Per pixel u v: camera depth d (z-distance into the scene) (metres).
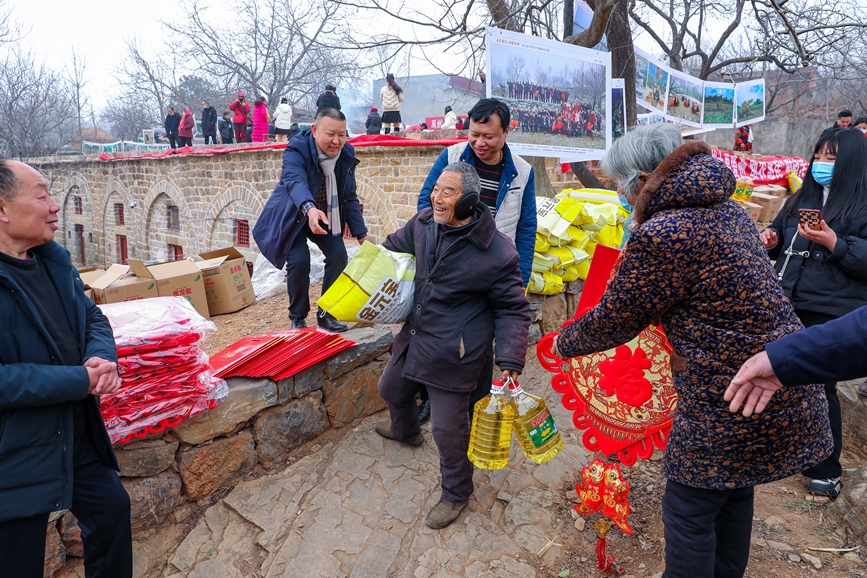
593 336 2.05
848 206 2.86
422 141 9.62
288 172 3.77
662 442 2.48
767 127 22.38
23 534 1.93
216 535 2.91
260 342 3.39
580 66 4.99
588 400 2.62
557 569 2.73
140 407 2.74
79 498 2.16
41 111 24.28
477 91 9.38
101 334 2.20
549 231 4.54
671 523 2.06
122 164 19.44
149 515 2.87
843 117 9.33
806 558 2.73
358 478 3.24
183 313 3.08
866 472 3.07
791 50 8.34
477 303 2.75
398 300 2.77
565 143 4.98
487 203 3.30
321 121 3.78
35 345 1.92
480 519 3.00
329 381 3.59
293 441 3.43
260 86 30.17
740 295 1.79
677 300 1.87
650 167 2.04
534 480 3.31
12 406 1.80
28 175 1.93
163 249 18.36
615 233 5.27
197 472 3.02
